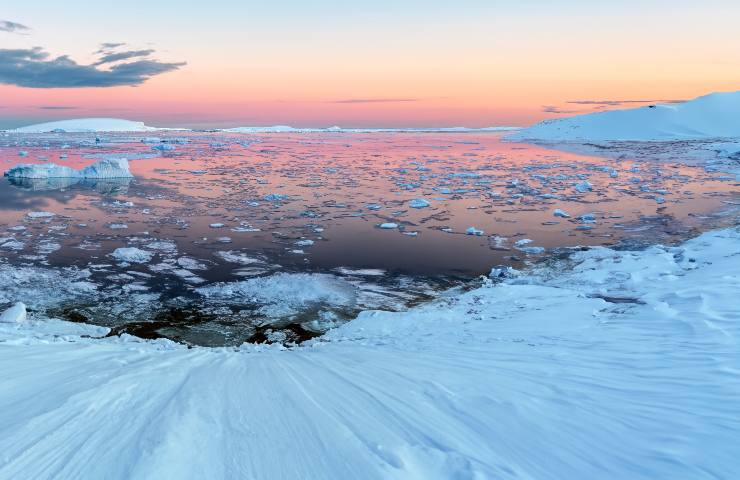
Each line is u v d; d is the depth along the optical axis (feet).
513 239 65.92
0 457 8.82
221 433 10.21
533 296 35.76
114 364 16.90
